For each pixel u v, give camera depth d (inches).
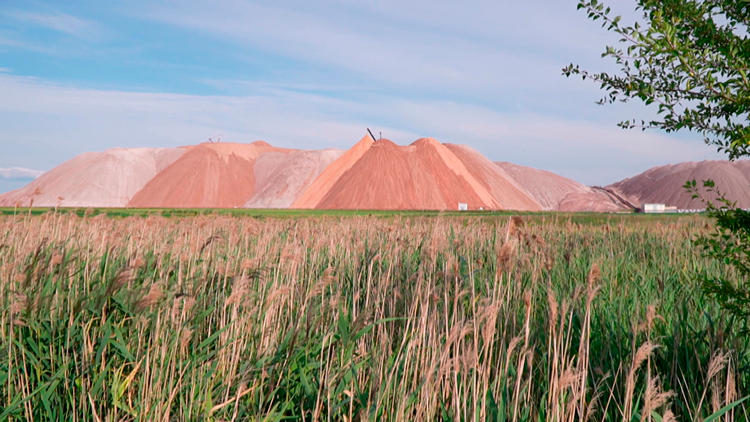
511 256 179.2
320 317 197.9
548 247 251.8
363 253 297.9
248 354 183.9
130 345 170.4
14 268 216.1
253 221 498.9
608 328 189.9
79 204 5625.0
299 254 263.0
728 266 277.3
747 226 141.6
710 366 132.6
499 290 175.3
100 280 208.4
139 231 352.5
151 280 225.9
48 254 212.4
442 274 199.2
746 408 143.8
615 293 252.2
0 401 157.9
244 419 147.7
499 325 176.4
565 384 123.3
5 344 165.5
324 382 151.7
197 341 183.0
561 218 772.0
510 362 159.5
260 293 210.8
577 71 162.9
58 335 176.7
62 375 153.9
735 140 135.9
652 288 262.2
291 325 186.2
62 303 181.6
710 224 467.8
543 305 215.2
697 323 196.2
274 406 150.7
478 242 343.0
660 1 140.6
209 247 278.8
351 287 249.6
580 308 188.4
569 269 273.9
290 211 2352.4
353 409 152.1
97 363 154.3
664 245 421.4
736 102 135.0
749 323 192.5
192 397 144.1
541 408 133.4
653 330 193.5
